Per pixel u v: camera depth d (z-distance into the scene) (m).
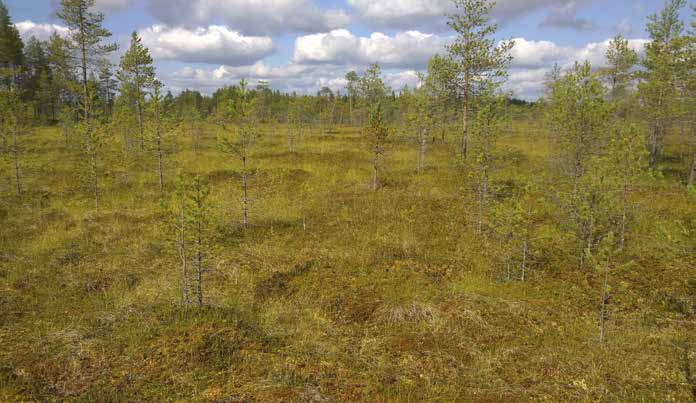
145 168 20.19
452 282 8.55
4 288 7.96
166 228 7.50
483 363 5.92
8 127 16.23
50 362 5.65
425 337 6.63
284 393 5.15
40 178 18.28
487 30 18.89
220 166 21.22
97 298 7.78
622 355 6.04
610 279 8.53
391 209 13.46
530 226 10.39
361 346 6.43
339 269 9.19
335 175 18.81
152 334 6.41
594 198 9.01
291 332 6.73
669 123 17.95
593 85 10.30
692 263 8.82
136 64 25.91
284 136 37.03
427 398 5.21
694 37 12.11
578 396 5.20
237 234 11.51
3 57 37.06
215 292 8.11
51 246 10.30
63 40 23.03
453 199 14.52
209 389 5.22
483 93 18.14
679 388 5.23
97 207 14.05
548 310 7.45
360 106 39.22
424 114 19.70
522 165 19.14
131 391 5.17
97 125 15.85
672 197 14.09
